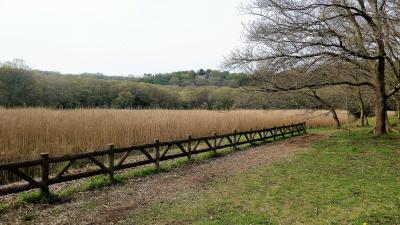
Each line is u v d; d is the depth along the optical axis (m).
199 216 6.66
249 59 18.88
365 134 21.38
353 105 36.28
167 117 21.77
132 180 10.23
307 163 12.64
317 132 29.64
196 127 21.84
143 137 17.38
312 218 6.45
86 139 14.50
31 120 14.26
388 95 19.83
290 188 8.88
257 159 14.24
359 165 11.84
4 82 40.59
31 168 11.81
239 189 8.92
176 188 9.17
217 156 15.39
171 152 17.38
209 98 64.56
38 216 6.73
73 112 18.78
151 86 59.53
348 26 17.67
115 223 6.31
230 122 26.17
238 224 6.12
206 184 9.63
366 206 7.08
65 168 8.46
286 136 25.84
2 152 11.73
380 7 16.41
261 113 35.16
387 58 17.50
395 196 7.77
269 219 6.42
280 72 18.84
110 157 9.78
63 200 7.93
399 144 16.56
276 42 17.41
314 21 16.19
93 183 9.35
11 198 8.24
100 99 50.41
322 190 8.55
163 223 6.28
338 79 22.19
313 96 29.20
